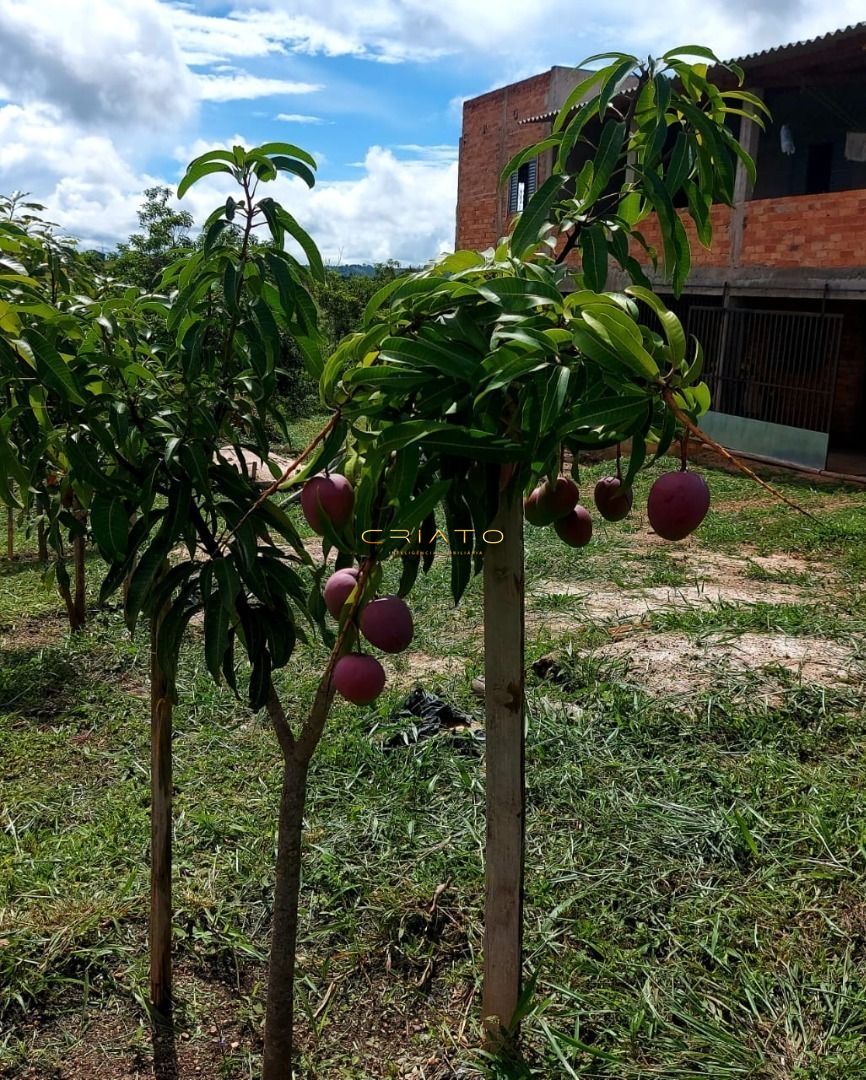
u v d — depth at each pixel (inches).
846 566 287.1
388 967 112.0
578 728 166.2
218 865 130.4
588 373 57.4
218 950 113.6
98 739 174.9
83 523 92.6
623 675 188.9
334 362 60.8
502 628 82.4
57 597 262.5
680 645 203.2
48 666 207.3
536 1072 94.7
